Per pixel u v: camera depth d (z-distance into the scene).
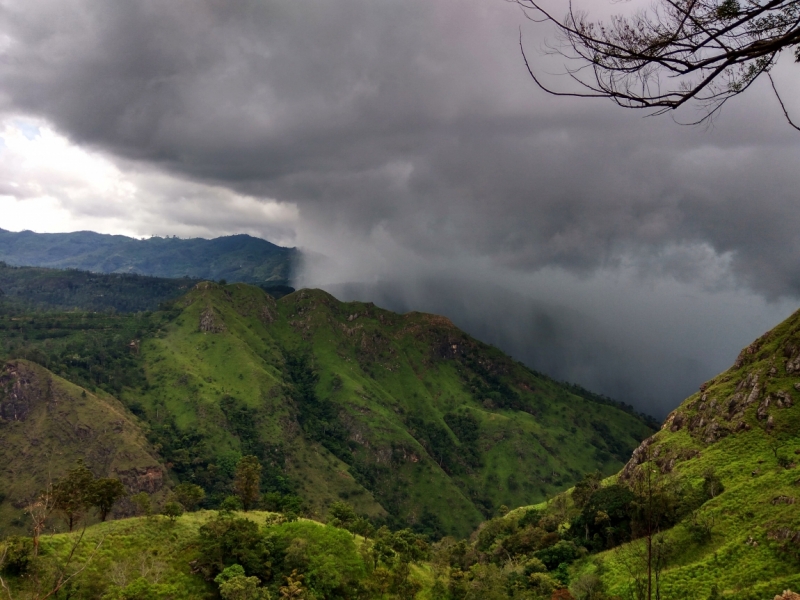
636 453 111.62
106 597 54.84
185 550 71.56
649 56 10.47
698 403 107.12
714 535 68.50
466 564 100.25
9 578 52.72
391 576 77.81
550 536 94.81
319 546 79.94
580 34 10.77
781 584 54.44
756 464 80.81
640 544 75.12
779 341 100.31
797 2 9.67
